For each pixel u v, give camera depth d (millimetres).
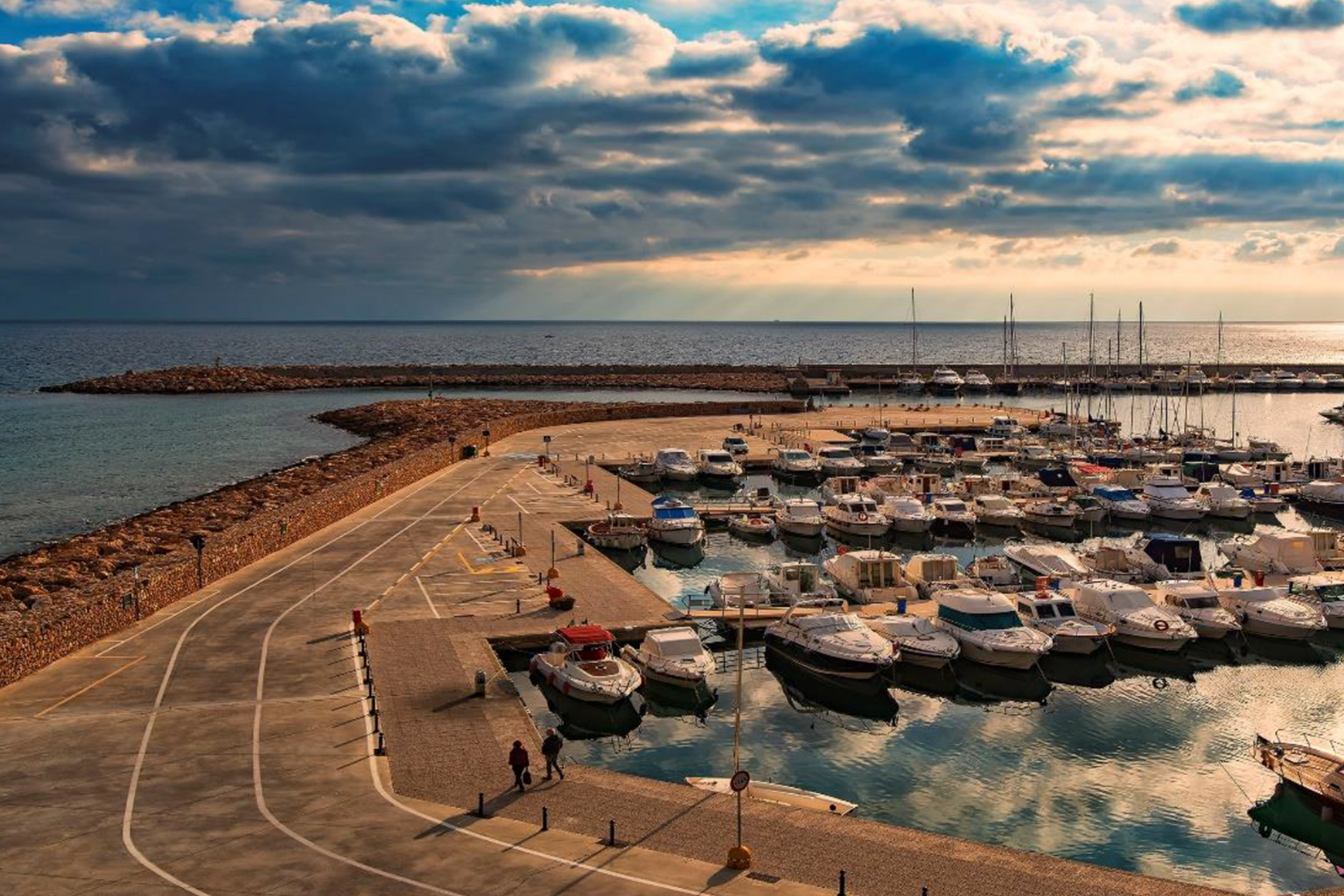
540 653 50531
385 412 167750
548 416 142375
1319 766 38594
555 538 72812
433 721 39312
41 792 32688
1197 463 106438
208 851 28922
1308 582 60688
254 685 42812
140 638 49062
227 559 61781
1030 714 48344
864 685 50375
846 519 84000
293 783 33688
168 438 152125
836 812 34031
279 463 128875
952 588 61969
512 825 31031
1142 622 54844
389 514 80875
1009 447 123688
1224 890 31438
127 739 37031
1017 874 28812
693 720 47125
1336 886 33719
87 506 102062
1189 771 42031
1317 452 136125
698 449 120312
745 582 60906
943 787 40438
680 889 27250
